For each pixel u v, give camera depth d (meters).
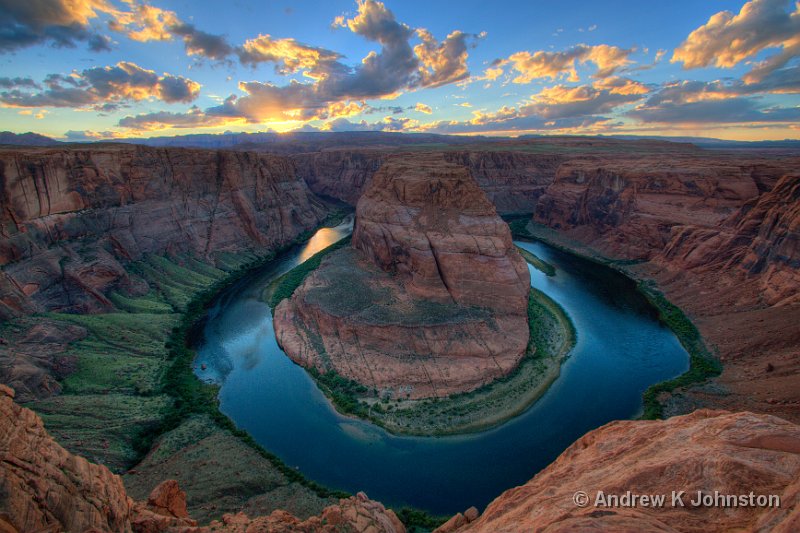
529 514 18.00
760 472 14.00
